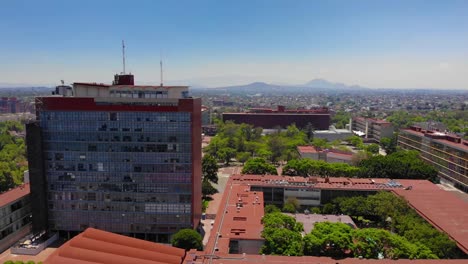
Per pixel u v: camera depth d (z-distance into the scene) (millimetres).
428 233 115750
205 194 196000
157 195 139125
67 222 143250
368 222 156500
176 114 134625
